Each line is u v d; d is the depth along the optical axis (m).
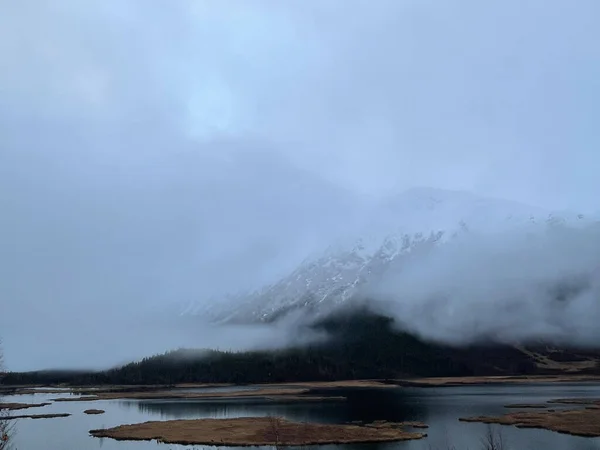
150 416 169.25
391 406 189.25
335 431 121.19
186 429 128.25
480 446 102.19
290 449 104.38
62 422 155.25
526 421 133.38
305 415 161.62
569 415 142.50
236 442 110.56
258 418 148.50
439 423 136.00
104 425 146.25
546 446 101.25
